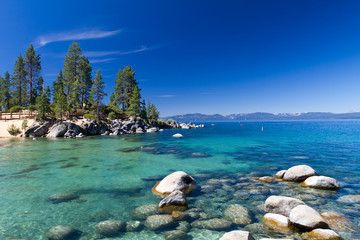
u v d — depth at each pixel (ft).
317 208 28.66
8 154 77.77
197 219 25.53
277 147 95.96
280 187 38.11
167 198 29.35
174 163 61.98
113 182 42.47
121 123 238.48
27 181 42.75
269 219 24.50
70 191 36.52
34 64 262.47
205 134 188.65
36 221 24.95
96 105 239.50
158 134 197.77
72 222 24.71
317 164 58.54
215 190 36.86
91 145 107.96
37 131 165.89
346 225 23.44
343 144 102.63
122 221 24.84
